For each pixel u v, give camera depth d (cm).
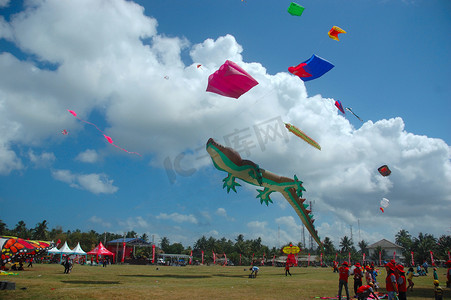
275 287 2062
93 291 1590
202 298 1484
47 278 2245
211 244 11975
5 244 1975
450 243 9112
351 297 1648
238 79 1597
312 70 1484
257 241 11612
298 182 3456
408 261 8962
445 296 1697
